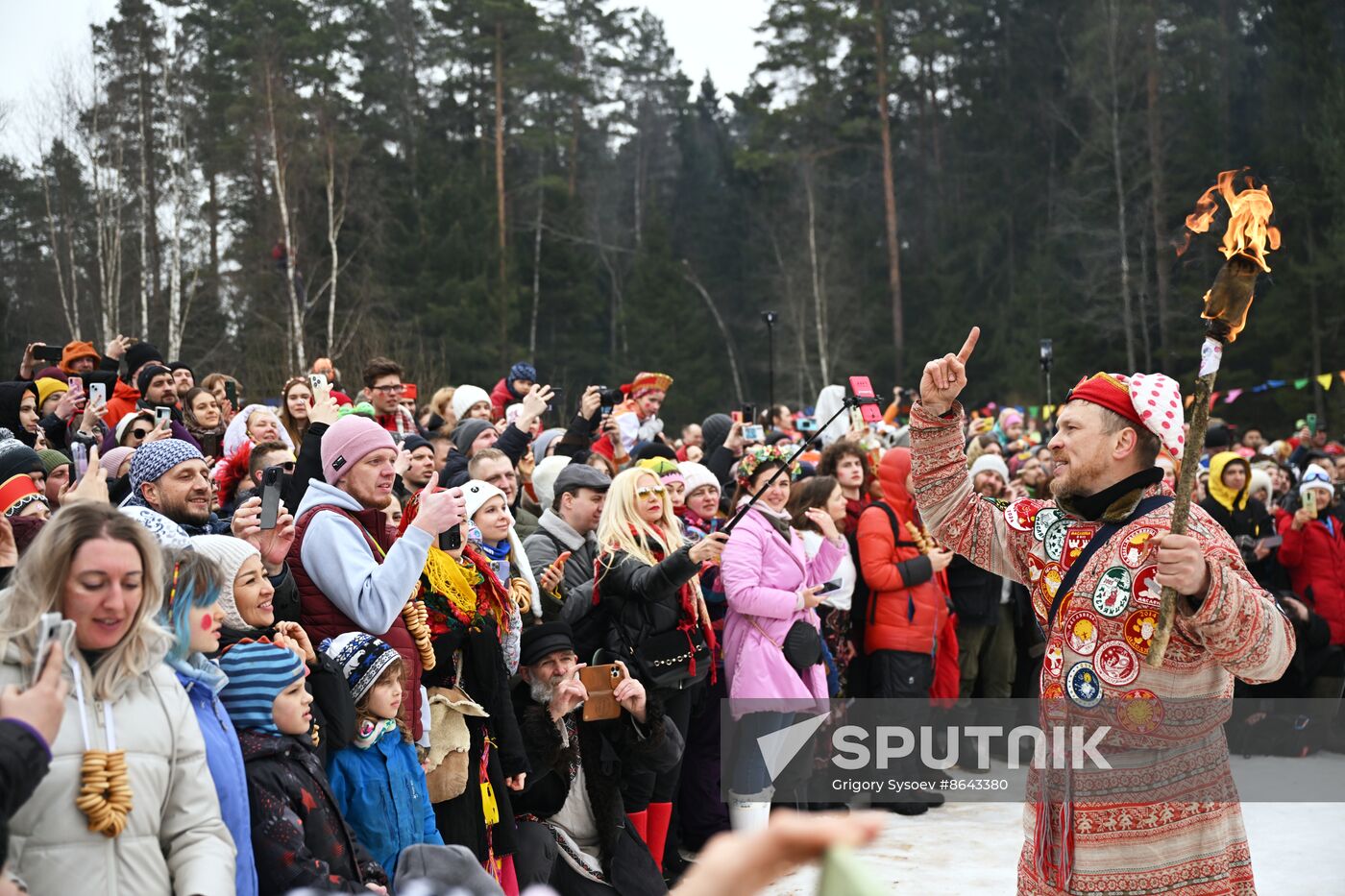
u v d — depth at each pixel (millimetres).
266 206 34719
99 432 7293
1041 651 8578
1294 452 14375
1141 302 34469
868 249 42562
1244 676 3205
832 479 7074
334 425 4617
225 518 5789
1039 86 42375
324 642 4066
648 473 5863
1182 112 36250
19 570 2953
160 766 2977
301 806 3455
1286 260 32062
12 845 2775
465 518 4766
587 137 46625
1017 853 6371
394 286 36062
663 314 40000
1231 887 3322
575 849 5102
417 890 3254
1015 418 14953
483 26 40031
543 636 5098
